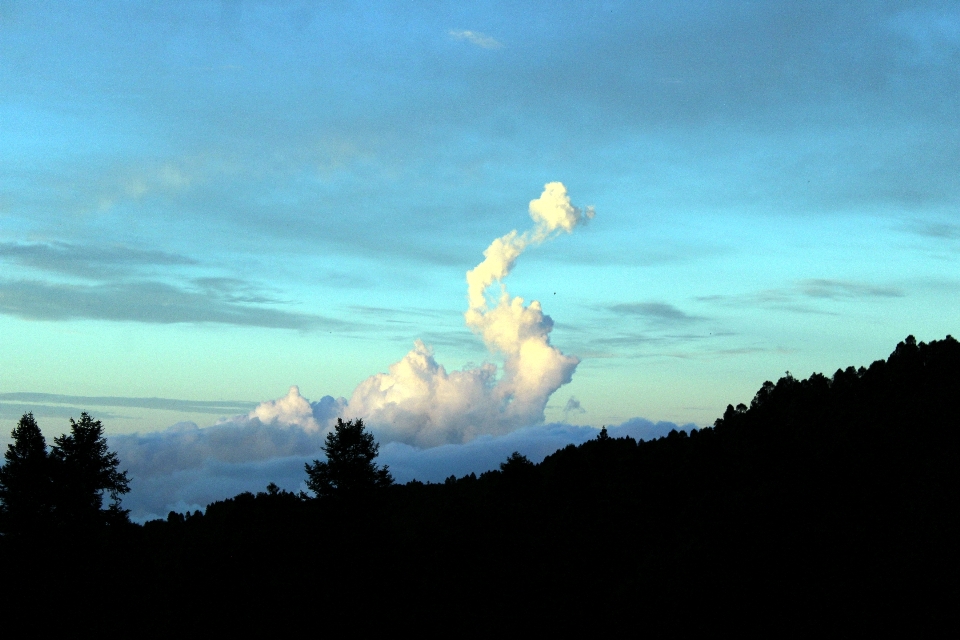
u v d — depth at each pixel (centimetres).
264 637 5356
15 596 4378
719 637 6075
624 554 8031
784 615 6062
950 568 6044
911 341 12538
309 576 5741
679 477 10431
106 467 5350
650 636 6288
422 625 6000
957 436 9100
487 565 7338
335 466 6116
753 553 6894
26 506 4769
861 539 6944
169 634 5153
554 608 6788
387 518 6334
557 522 9412
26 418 5094
